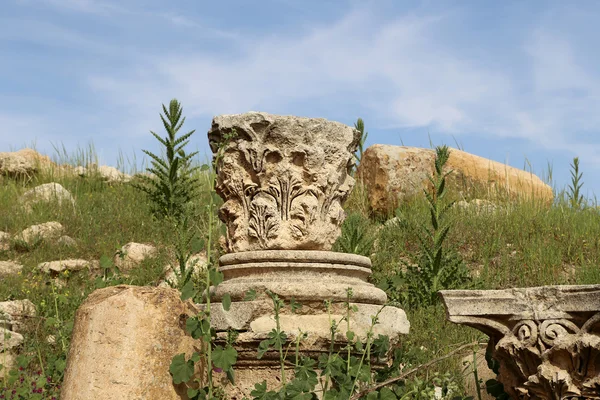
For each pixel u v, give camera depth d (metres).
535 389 4.44
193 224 10.90
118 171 15.86
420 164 13.35
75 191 14.68
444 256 9.56
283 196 5.86
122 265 10.44
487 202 12.83
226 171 6.06
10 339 7.66
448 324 8.27
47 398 5.84
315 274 5.69
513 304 4.56
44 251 11.08
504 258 10.49
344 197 6.28
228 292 5.59
